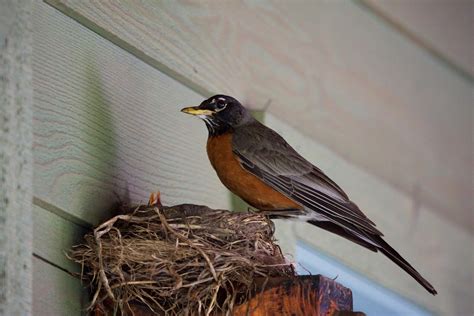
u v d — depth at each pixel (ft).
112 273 21.57
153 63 25.94
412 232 34.96
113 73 24.44
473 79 40.83
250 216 23.72
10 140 20.98
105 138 23.65
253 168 27.40
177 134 26.43
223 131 27.73
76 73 23.26
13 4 21.75
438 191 37.01
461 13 40.60
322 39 33.27
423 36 38.11
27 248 20.61
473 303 37.06
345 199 27.40
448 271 36.27
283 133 30.22
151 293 21.59
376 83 35.27
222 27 28.96
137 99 25.09
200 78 27.50
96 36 24.17
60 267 21.54
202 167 27.35
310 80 32.14
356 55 34.65
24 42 21.77
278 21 31.55
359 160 33.35
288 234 28.96
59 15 23.16
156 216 22.36
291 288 21.25
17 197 20.76
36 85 22.02
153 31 26.00
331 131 32.45
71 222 22.18
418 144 36.58
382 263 32.81
